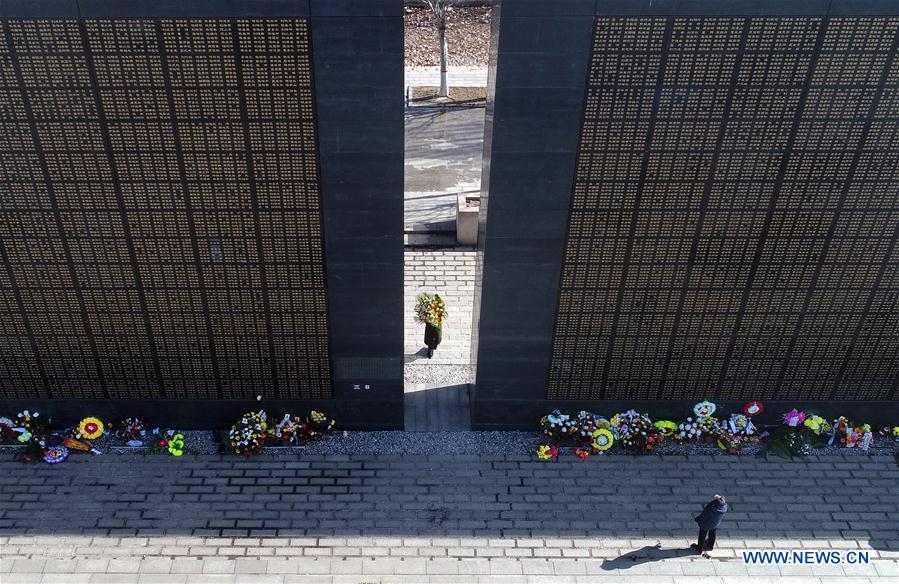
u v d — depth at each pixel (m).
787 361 16.41
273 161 13.33
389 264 14.68
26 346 15.83
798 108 12.84
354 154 13.25
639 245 14.59
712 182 13.75
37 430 16.56
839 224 14.27
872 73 12.43
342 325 15.57
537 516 15.38
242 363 16.22
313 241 14.36
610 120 13.03
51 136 12.98
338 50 12.09
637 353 16.25
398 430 17.33
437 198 26.11
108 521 15.04
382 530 15.03
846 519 15.48
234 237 14.30
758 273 14.98
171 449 16.39
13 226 14.07
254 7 11.66
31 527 14.88
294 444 16.75
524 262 14.78
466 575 14.29
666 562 14.58
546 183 13.77
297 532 14.95
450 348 19.92
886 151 13.28
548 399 16.97
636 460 16.67
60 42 11.98
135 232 14.21
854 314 15.55
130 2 11.59
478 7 39.88
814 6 11.77
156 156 13.24
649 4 11.78
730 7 11.80
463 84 33.56
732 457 16.80
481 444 17.00
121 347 15.91
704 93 12.69
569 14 11.88
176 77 12.37
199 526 15.00
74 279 14.85
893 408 17.14
